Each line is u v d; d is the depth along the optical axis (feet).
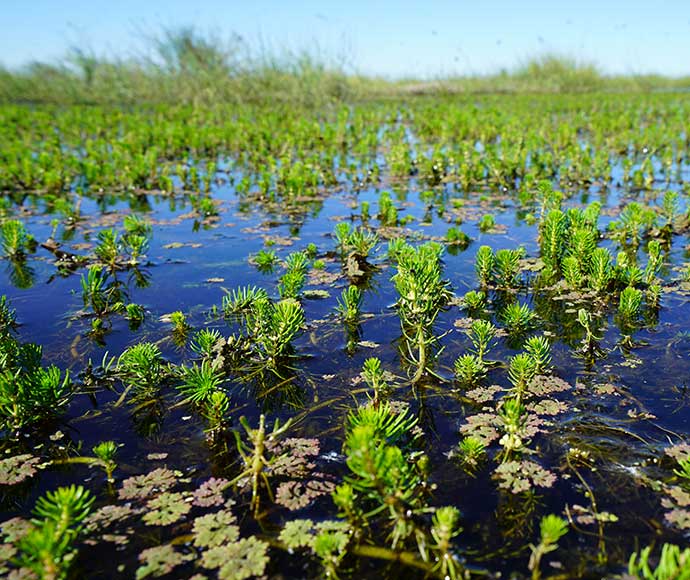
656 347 12.39
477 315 14.47
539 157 33.37
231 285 16.94
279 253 19.83
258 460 8.26
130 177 30.53
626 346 12.49
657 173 33.32
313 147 43.45
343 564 7.06
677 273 16.63
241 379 11.71
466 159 33.22
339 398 10.92
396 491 7.06
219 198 28.86
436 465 8.89
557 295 15.47
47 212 26.23
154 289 16.75
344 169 34.73
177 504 8.13
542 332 13.39
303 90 72.18
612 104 69.00
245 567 7.01
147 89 79.46
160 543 7.50
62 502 6.47
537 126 48.70
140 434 9.93
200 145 41.45
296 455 9.14
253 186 31.32
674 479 8.39
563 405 10.26
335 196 28.89
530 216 22.44
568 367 11.70
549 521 6.45
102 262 19.13
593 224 19.77
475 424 9.82
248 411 10.57
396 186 31.14
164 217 25.20
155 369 11.34
